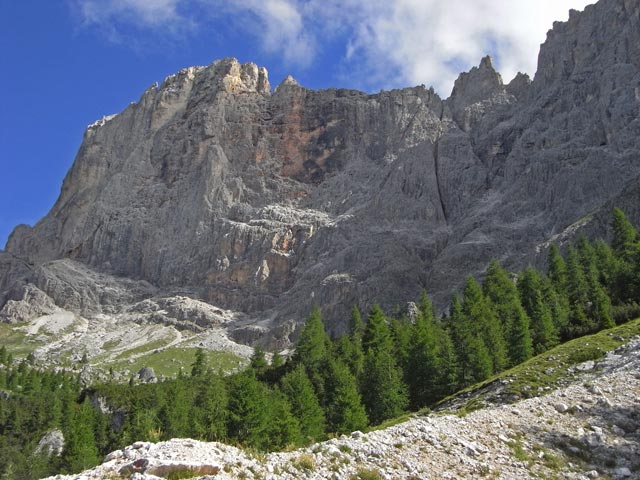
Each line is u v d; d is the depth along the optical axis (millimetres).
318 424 75312
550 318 91625
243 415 70750
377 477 27297
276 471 26125
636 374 43969
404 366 90562
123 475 23516
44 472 98062
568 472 31062
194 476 23953
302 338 123688
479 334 90438
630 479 30297
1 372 185500
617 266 108062
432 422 34969
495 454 31984
